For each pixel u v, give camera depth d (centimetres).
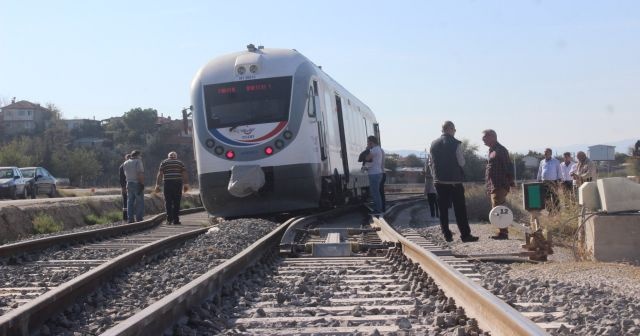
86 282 806
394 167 9350
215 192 1838
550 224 1499
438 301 741
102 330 663
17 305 776
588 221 1132
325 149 1958
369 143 1928
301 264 1094
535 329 482
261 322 663
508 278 895
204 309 686
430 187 2275
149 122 11369
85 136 11994
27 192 3853
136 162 1998
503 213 1355
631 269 950
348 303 754
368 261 1105
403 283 885
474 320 620
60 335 643
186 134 1928
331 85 2186
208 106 1852
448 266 803
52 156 8731
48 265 1126
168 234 1745
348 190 2453
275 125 1809
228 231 1516
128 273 996
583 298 744
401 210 2723
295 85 1836
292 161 1797
